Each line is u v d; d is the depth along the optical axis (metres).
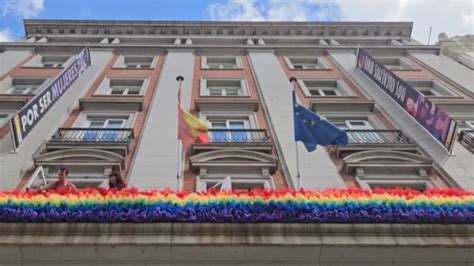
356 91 18.59
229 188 10.07
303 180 11.19
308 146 10.91
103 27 30.53
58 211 7.73
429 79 20.22
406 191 8.70
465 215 7.97
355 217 7.86
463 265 7.55
